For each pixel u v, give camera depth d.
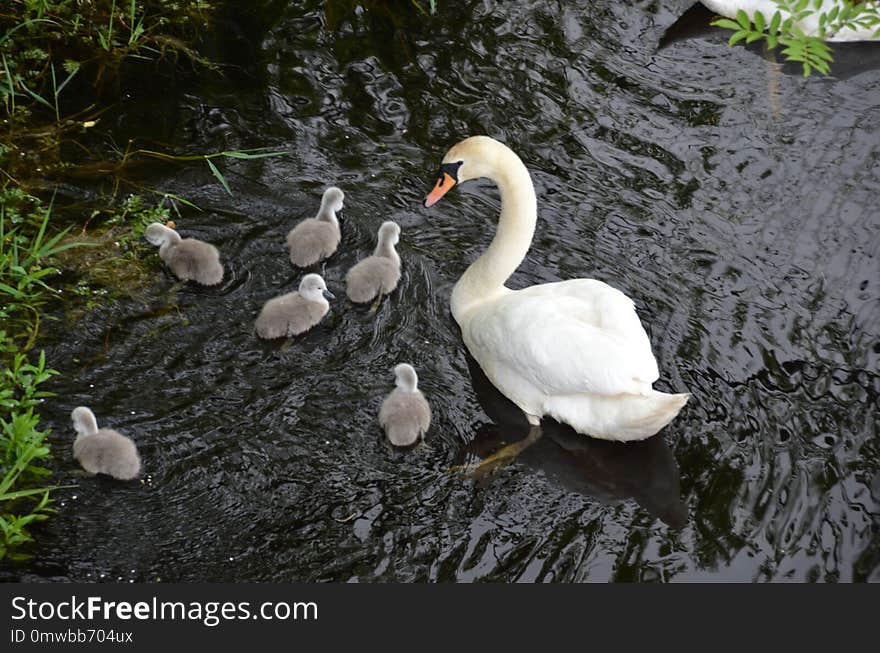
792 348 9.07
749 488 7.94
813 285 9.69
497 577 7.20
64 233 9.09
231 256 9.59
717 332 9.18
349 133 11.05
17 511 7.34
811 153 11.12
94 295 9.02
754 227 10.27
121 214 9.86
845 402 8.62
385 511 7.57
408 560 7.26
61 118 10.94
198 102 11.26
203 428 8.02
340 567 7.19
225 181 10.34
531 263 9.80
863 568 7.43
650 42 12.54
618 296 8.42
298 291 8.95
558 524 7.61
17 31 11.84
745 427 8.40
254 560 7.18
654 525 7.64
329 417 8.20
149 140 10.77
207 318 8.95
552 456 8.18
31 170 10.29
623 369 7.91
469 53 12.18
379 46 12.17
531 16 12.78
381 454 7.97
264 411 8.19
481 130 11.22
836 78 12.11
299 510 7.52
